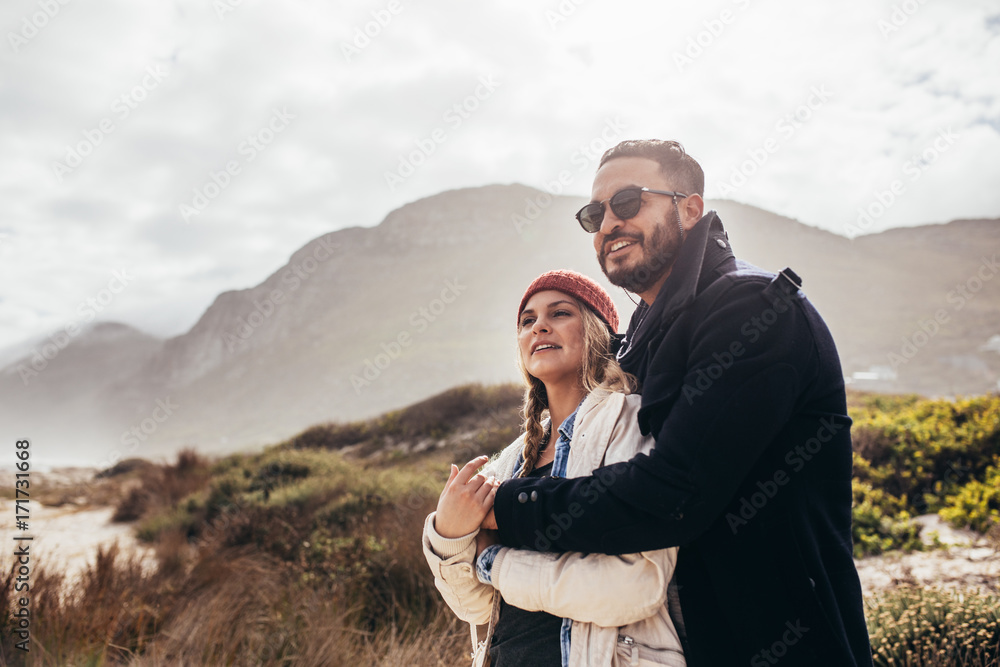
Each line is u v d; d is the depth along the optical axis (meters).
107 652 3.51
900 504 5.35
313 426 17.33
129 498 10.55
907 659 2.53
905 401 12.30
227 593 4.32
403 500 6.69
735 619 1.08
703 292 1.22
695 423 1.06
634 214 1.39
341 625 3.61
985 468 5.76
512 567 1.22
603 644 1.14
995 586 3.34
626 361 1.47
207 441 113.62
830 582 1.12
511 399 14.17
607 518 1.09
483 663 1.37
